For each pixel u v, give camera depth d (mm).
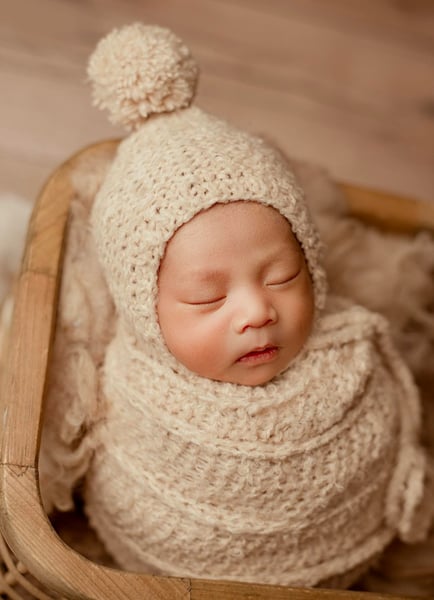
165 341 846
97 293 934
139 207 818
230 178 806
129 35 877
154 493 878
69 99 1614
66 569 721
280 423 850
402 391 1006
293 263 826
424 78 1805
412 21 1863
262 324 804
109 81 881
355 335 922
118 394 890
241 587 727
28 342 859
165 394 857
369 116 1737
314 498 874
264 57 1747
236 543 878
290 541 893
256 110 1687
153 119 897
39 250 915
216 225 796
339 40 1804
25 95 1594
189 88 898
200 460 854
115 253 846
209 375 849
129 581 717
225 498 865
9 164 1525
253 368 840
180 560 909
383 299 1164
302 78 1745
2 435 799
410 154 1720
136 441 884
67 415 896
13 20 1658
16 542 740
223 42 1742
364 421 905
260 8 1800
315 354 888
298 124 1694
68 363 914
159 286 823
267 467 853
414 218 1185
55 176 960
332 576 945
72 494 970
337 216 1153
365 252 1168
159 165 825
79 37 1678
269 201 811
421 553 1084
